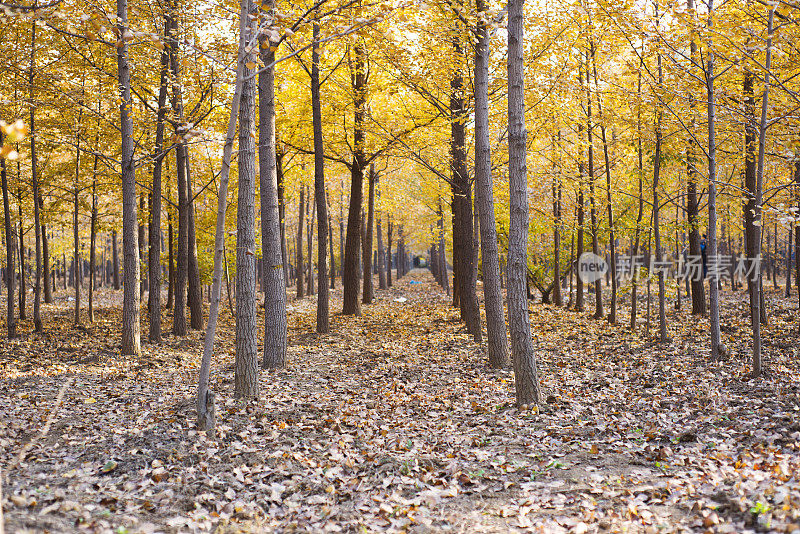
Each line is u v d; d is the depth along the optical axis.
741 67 7.70
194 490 4.23
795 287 24.72
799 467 4.03
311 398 7.20
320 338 12.78
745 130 8.31
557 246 20.02
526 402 6.67
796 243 14.81
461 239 15.91
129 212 10.63
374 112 14.33
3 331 14.16
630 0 8.15
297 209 32.38
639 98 9.04
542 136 12.30
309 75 13.17
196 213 17.17
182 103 11.47
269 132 8.96
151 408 6.51
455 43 9.39
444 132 13.01
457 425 6.19
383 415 6.52
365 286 22.33
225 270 19.14
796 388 6.64
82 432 5.51
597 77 11.45
